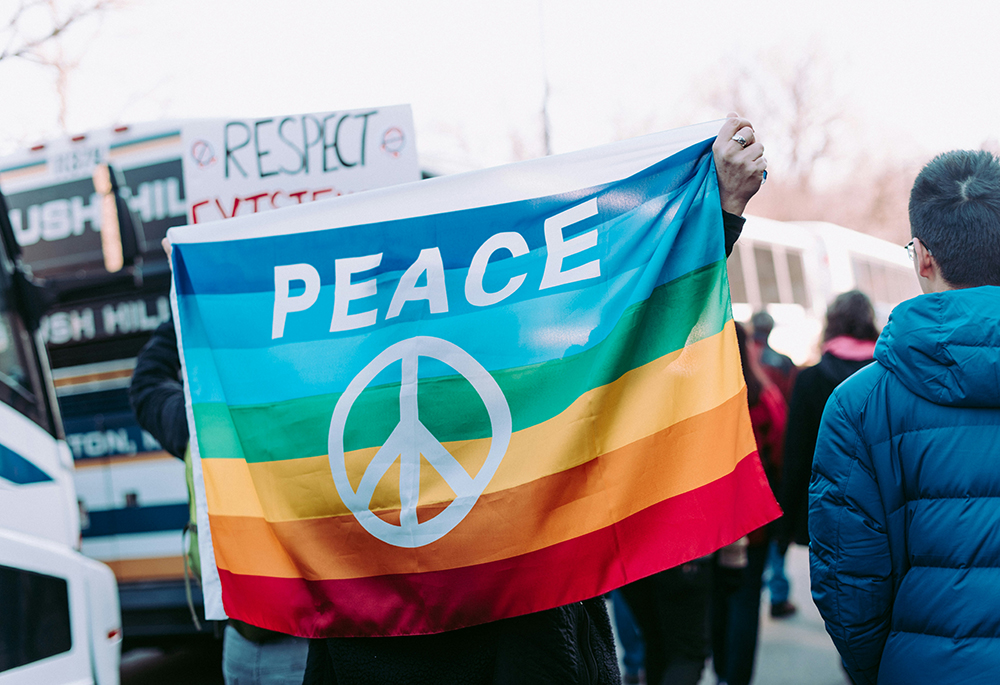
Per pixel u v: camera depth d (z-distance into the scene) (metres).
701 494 2.13
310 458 2.30
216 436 2.46
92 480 6.04
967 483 1.90
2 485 3.51
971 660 1.85
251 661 2.62
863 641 2.04
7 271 3.86
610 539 2.14
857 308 4.22
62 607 3.61
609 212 2.27
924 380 1.92
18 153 6.26
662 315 2.21
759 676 5.16
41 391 3.82
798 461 4.20
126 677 6.14
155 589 5.84
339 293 2.37
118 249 6.05
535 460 2.19
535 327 2.25
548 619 2.15
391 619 2.20
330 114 3.73
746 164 2.17
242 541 2.39
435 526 2.21
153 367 3.01
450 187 2.35
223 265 2.46
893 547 2.00
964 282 2.01
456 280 2.31
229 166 3.71
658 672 3.84
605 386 2.17
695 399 2.16
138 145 6.06
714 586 4.17
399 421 2.27
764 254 15.21
